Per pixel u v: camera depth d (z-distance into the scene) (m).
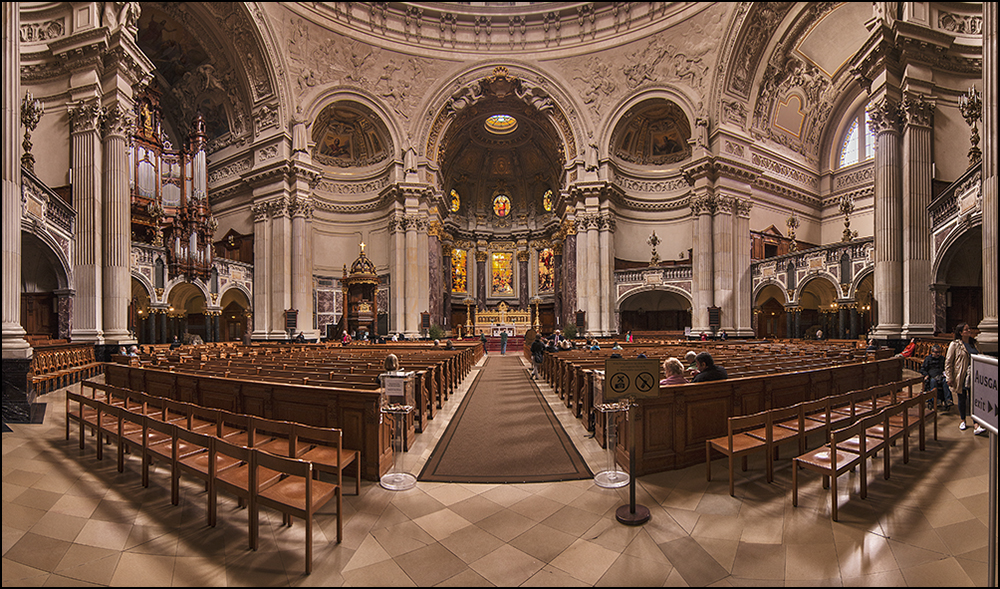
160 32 23.67
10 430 6.67
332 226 29.02
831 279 20.34
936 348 7.84
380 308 28.42
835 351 11.05
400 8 26.81
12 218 7.46
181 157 22.38
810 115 27.86
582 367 7.97
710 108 24.44
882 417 4.45
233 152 26.70
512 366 17.09
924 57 12.74
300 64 25.08
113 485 4.56
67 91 13.16
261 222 24.77
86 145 12.84
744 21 22.83
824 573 3.04
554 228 35.84
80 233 12.74
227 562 3.21
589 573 3.08
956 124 12.88
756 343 18.39
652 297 29.31
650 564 3.18
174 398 6.89
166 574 3.06
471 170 37.47
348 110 27.59
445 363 9.44
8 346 7.29
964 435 6.13
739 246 24.20
